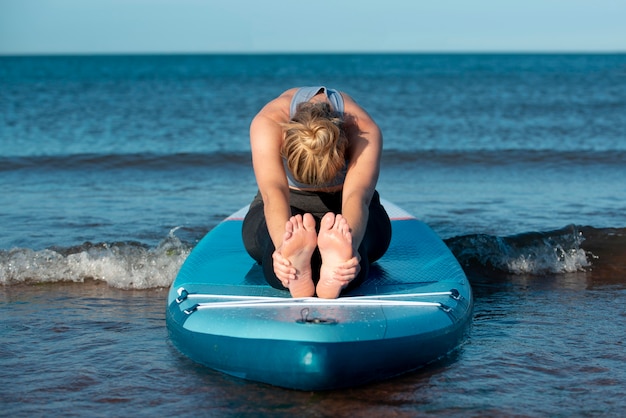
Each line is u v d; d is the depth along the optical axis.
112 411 3.11
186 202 8.23
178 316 3.67
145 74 53.44
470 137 15.25
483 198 8.54
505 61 106.25
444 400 3.18
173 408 3.12
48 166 10.80
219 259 4.38
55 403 3.20
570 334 4.13
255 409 3.09
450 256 4.46
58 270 5.30
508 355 3.77
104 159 11.33
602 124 17.61
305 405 3.12
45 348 3.91
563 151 12.43
